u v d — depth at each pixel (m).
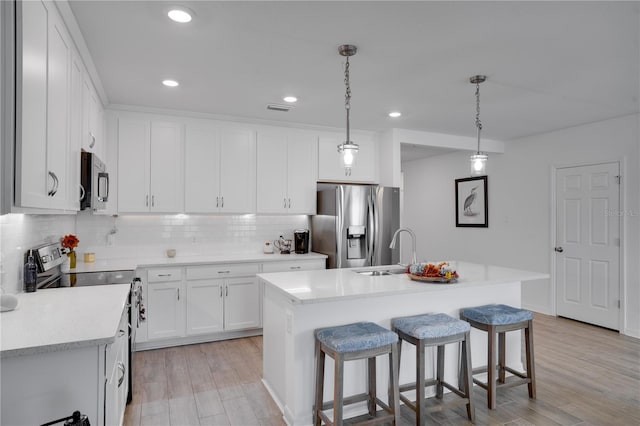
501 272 3.02
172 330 3.76
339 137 4.87
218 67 2.84
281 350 2.61
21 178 1.38
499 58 2.68
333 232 4.35
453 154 6.48
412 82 3.14
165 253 4.23
